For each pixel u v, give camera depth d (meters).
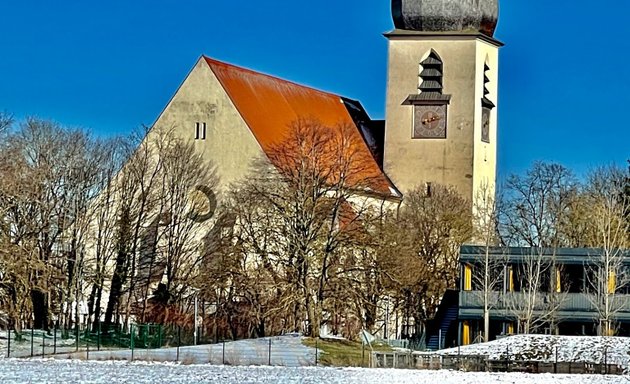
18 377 84.62
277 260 118.94
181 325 120.44
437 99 148.88
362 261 120.88
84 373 87.44
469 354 101.62
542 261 120.81
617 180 158.25
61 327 119.38
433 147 149.25
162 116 135.00
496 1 150.88
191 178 132.62
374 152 152.00
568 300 119.12
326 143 129.00
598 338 107.19
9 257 110.44
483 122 151.00
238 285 119.19
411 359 99.94
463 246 122.56
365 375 90.81
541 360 100.88
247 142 132.12
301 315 117.25
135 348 110.44
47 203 125.12
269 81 142.50
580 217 149.38
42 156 128.62
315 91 150.75
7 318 113.00
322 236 119.06
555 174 155.75
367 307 120.50
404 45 150.38
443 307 126.62
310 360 101.62
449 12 149.12
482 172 150.62
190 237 131.12
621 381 91.25
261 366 96.38
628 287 121.88
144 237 131.00
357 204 132.12
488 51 151.75
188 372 89.81
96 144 134.25
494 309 119.56
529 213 153.62
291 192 120.12
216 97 133.75
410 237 129.88
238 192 126.88
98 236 128.38
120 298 129.88
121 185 130.62
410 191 147.25
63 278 119.25
